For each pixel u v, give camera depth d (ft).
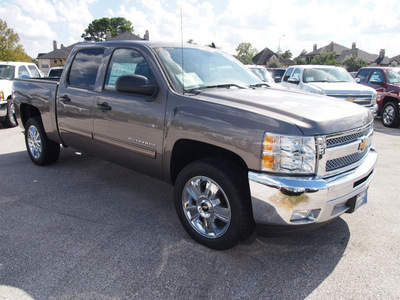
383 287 8.18
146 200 13.33
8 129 29.14
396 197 13.75
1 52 121.19
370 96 29.73
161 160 10.63
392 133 29.94
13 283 8.17
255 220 8.55
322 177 8.38
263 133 8.26
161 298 7.75
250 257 9.40
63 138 15.06
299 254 9.57
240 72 13.17
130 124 11.32
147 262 9.10
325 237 10.50
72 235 10.48
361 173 9.15
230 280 8.40
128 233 10.65
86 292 7.90
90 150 13.76
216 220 9.68
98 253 9.50
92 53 13.56
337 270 8.84
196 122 9.46
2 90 28.73
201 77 11.47
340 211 8.93
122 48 12.34
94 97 12.73
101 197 13.55
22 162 18.20
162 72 10.73
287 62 252.21
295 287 8.16
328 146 8.41
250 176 8.39
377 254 9.57
